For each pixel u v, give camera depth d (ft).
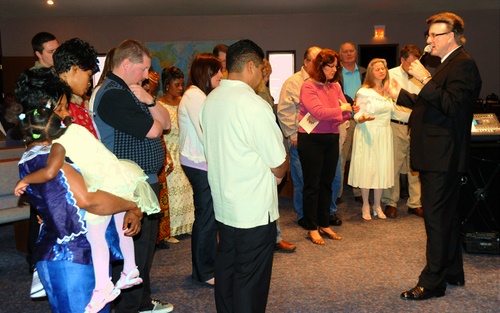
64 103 6.58
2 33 37.76
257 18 38.65
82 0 32.27
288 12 37.88
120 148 8.75
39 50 11.63
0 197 13.67
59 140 6.32
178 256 14.08
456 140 10.48
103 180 6.51
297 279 12.15
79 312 6.48
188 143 11.48
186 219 15.61
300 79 15.52
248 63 8.21
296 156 16.38
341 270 12.69
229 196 8.17
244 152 8.02
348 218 17.61
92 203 6.33
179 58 38.52
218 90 8.36
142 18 38.17
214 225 11.75
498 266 12.83
